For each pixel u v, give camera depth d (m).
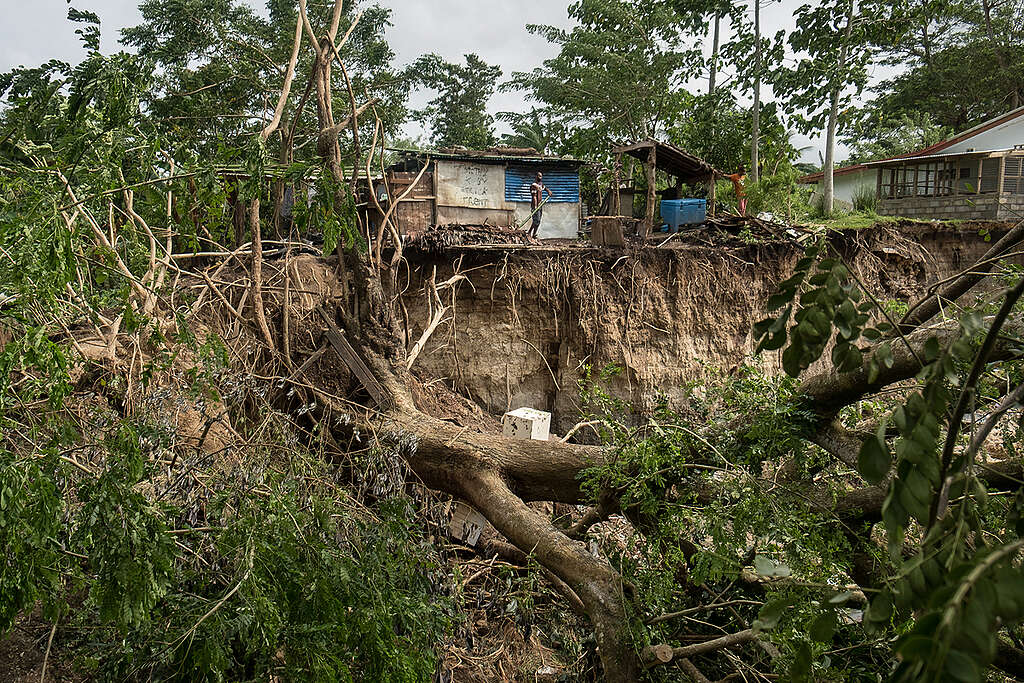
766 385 5.94
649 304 13.73
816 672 4.53
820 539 4.65
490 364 13.29
